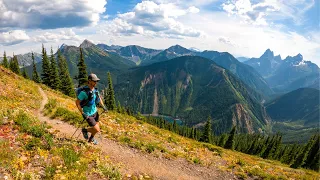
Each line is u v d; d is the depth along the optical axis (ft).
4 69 98.63
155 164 37.19
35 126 33.63
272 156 310.86
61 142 32.37
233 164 49.39
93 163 29.81
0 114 36.37
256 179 42.29
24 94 70.79
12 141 28.45
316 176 63.41
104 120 61.36
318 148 225.97
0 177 20.88
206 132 275.18
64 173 25.04
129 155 37.55
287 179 44.73
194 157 46.65
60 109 53.16
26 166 24.36
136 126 68.39
